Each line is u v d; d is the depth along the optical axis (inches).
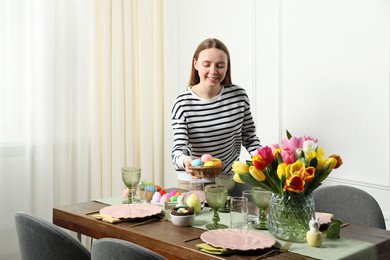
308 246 66.1
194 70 108.4
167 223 77.0
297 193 67.8
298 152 68.9
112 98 155.3
